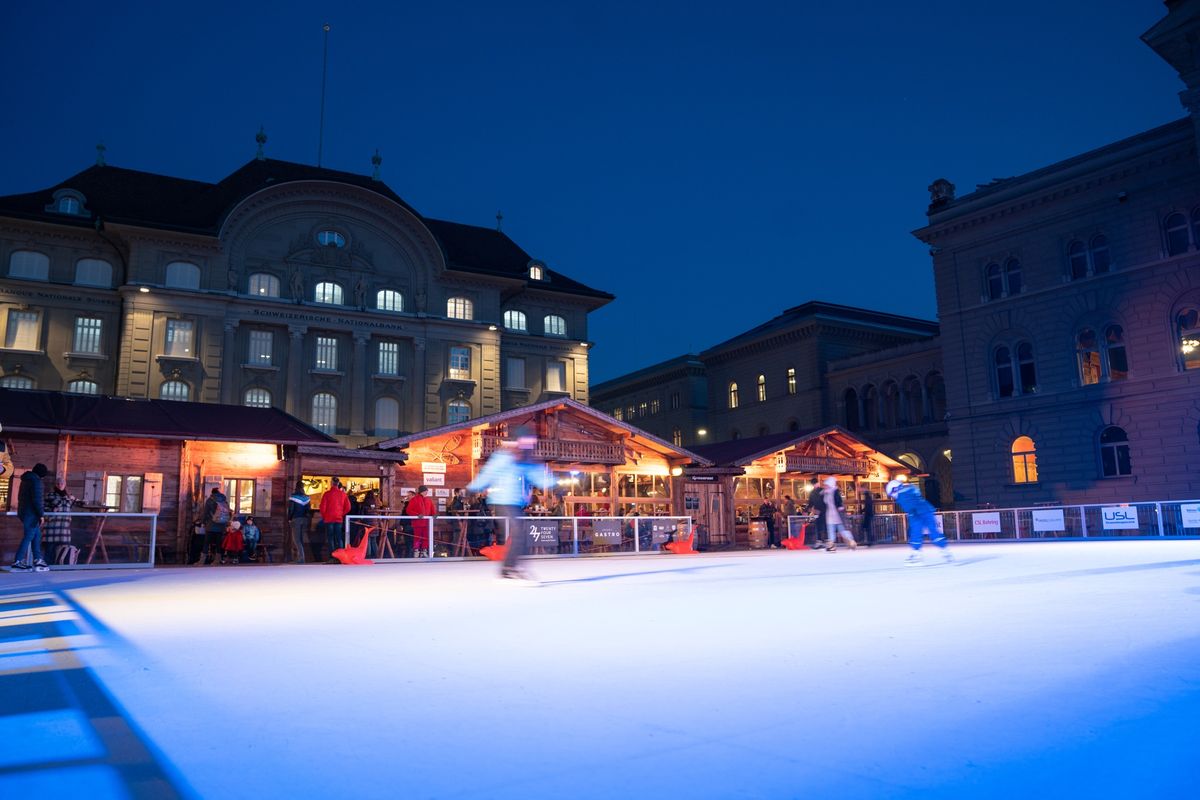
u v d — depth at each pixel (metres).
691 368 79.75
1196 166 37.69
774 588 10.59
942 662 4.82
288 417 29.69
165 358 47.31
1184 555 17.78
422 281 55.56
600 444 31.97
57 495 20.00
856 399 63.50
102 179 51.88
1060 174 41.81
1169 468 37.53
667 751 3.11
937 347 57.16
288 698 4.19
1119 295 39.81
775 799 2.58
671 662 5.01
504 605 8.95
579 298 62.38
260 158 57.12
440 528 26.45
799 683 4.29
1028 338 43.16
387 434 53.00
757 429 70.94
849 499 39.53
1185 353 37.69
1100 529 31.78
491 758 3.08
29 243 47.44
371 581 13.59
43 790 2.78
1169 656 4.88
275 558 26.52
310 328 51.62
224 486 26.27
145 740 3.41
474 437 30.09
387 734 3.44
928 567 15.12
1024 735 3.22
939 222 47.00
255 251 51.22
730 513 35.72
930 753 3.02
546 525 26.00
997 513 34.53
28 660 5.48
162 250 48.69
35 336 46.69
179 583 13.45
